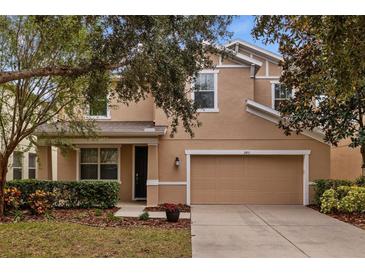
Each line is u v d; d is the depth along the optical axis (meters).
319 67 10.64
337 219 12.19
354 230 10.34
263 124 15.90
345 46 6.10
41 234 9.02
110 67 8.98
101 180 15.59
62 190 14.27
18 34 11.09
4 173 11.90
